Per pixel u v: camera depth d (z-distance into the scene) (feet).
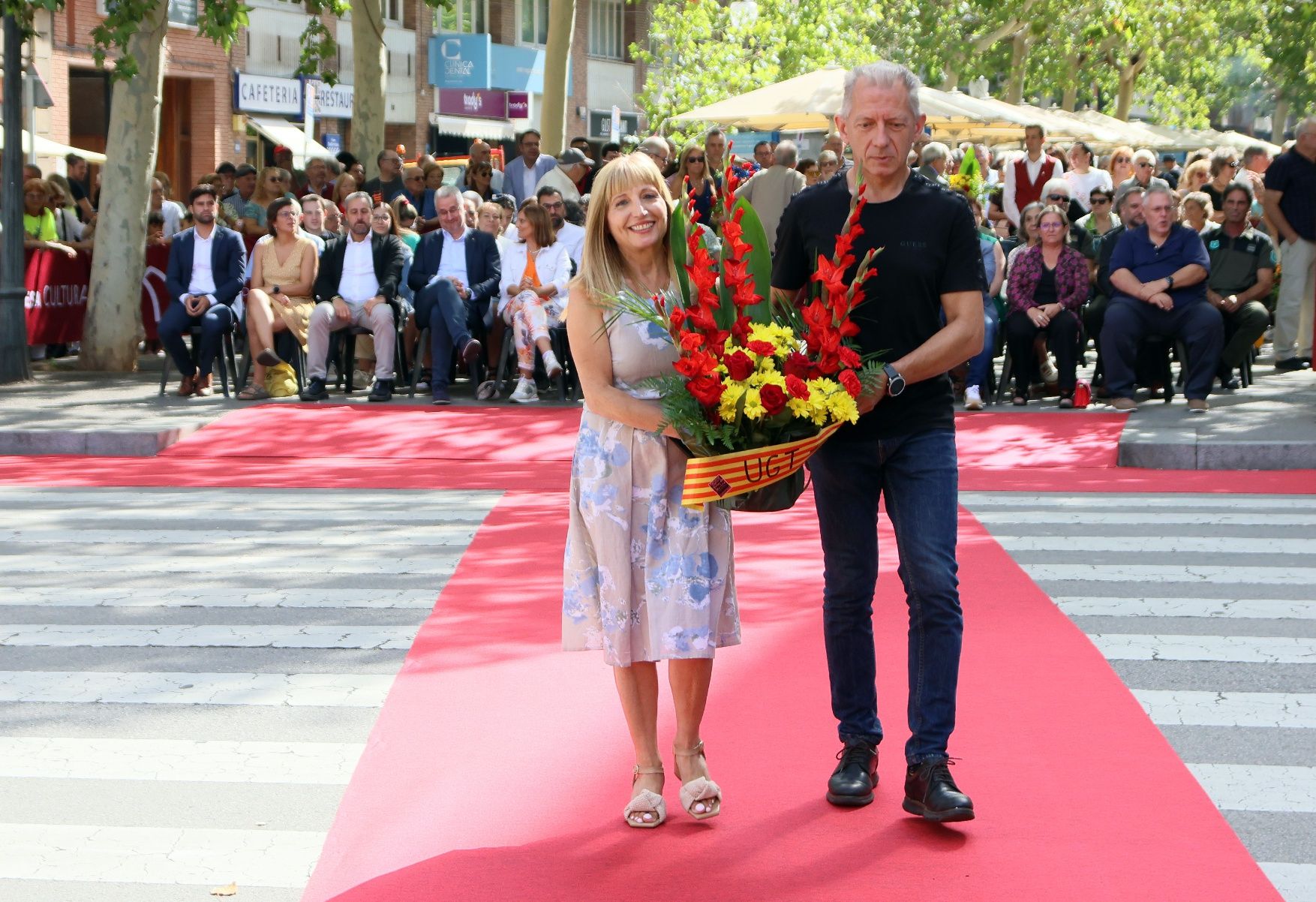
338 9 76.28
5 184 50.37
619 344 15.42
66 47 101.19
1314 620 23.08
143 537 29.32
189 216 66.95
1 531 29.96
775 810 15.78
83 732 18.44
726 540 15.51
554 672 20.56
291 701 19.53
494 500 33.55
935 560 15.31
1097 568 26.53
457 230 47.57
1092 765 17.03
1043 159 62.69
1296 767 17.01
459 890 13.93
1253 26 153.48
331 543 28.86
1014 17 138.00
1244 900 13.66
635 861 14.52
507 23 151.43
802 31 133.69
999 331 50.16
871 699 16.15
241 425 42.55
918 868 14.30
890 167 15.19
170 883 14.33
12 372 50.75
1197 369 43.60
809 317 14.71
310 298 47.67
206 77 114.73
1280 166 51.88
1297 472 36.96
